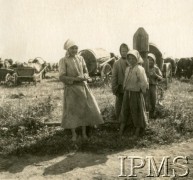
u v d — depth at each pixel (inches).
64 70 252.1
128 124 271.0
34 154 230.5
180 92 595.8
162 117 318.7
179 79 979.9
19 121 289.1
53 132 273.7
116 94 286.4
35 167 208.8
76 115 251.0
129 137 257.3
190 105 405.4
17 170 204.7
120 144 242.8
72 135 255.8
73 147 237.3
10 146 239.5
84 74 259.1
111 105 358.6
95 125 278.1
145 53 296.8
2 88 770.8
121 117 266.1
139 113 258.2
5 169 206.8
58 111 394.3
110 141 246.8
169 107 343.6
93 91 647.8
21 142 249.6
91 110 254.2
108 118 309.6
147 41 295.0
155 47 353.1
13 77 828.6
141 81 252.8
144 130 267.0
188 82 866.1
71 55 255.3
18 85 840.9
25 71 827.4
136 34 296.2
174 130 273.7
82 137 255.9
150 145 246.8
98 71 798.5
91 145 239.9
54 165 211.2
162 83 640.4
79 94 250.8
